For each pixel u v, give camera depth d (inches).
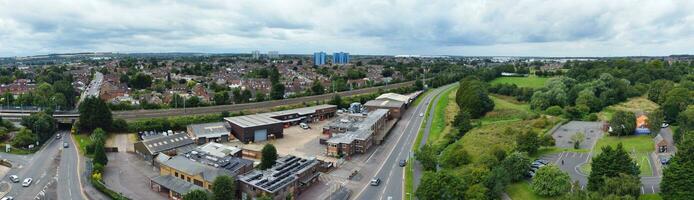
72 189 4771.2
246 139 6924.2
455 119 7829.7
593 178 4301.2
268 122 7327.8
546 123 7573.8
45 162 5743.1
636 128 6884.8
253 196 4379.9
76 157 5994.1
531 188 4404.5
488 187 4183.1
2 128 6786.4
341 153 6112.2
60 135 7253.9
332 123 7549.2
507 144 6122.1
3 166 5526.6
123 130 7406.5
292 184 4510.3
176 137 6441.9
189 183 4655.5
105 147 6225.4
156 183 4724.4
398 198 4510.3
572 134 6998.0
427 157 5315.0
